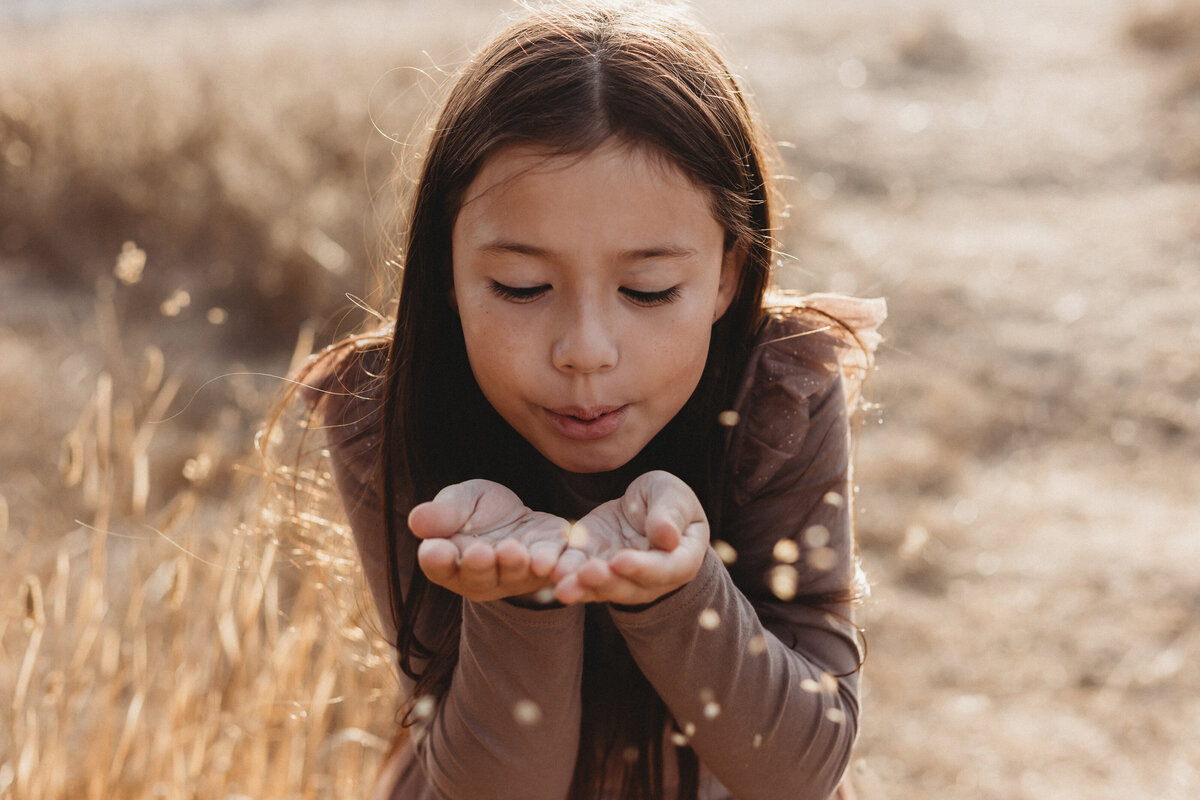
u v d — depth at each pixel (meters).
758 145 1.16
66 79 6.38
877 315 1.28
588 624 1.23
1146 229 6.18
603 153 0.92
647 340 0.96
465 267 0.98
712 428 1.19
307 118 6.16
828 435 1.20
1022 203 6.74
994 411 4.49
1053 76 9.12
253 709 1.80
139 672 1.80
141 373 4.20
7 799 1.62
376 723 2.16
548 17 1.06
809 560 1.07
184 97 6.30
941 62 9.62
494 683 1.01
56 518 3.24
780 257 1.38
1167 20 9.62
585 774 1.23
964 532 3.79
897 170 7.27
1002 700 3.09
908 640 3.31
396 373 1.15
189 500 1.58
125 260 1.57
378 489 1.21
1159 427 4.41
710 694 0.93
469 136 0.98
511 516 0.91
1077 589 3.49
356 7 10.50
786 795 1.06
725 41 1.33
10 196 5.26
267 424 1.36
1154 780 2.80
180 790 1.74
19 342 4.41
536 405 0.98
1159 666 3.17
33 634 1.55
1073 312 5.27
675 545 0.82
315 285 4.77
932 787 2.78
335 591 1.43
